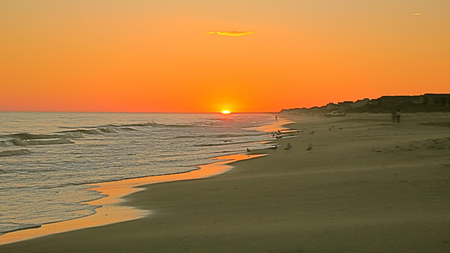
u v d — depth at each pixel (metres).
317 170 15.54
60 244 7.62
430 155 16.47
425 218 7.62
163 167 20.47
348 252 5.93
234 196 11.59
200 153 27.39
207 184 14.25
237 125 83.06
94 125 77.56
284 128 64.44
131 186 14.95
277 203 10.14
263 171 17.03
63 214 10.74
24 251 7.33
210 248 6.59
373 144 23.58
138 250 6.77
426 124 48.22
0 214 10.83
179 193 12.88
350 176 12.92
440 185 10.54
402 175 12.22
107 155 26.58
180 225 8.58
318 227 7.45
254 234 7.28
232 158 23.91
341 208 8.99
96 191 14.10
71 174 18.34
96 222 9.70
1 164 21.89
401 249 5.92
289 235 7.04
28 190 14.38
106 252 6.80
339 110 158.12
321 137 36.16
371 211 8.49
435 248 5.89
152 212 10.43
